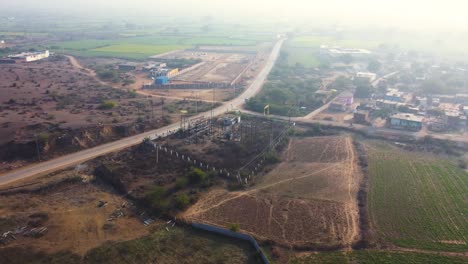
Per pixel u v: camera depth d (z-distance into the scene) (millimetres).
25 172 92500
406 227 75000
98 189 89312
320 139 125625
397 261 64875
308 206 82375
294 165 105188
